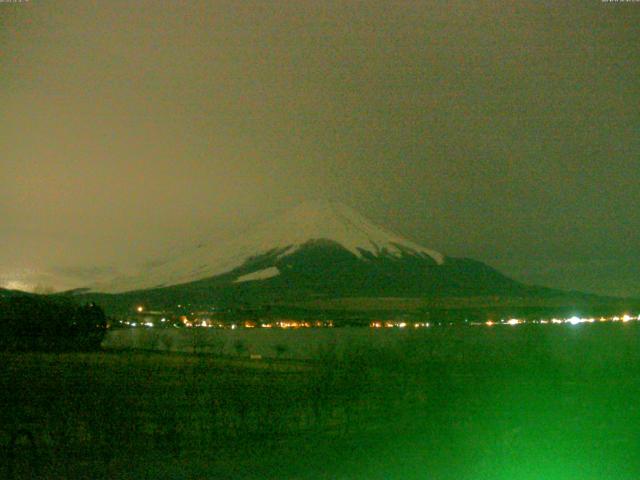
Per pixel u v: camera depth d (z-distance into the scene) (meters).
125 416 17.84
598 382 26.52
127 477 12.10
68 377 32.22
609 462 13.12
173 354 50.34
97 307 56.41
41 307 52.72
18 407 21.84
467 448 14.53
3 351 48.03
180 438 15.86
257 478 11.94
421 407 20.77
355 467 12.78
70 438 15.95
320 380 23.61
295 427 18.16
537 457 13.68
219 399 23.50
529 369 27.30
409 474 12.25
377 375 25.45
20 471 12.68
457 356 28.09
